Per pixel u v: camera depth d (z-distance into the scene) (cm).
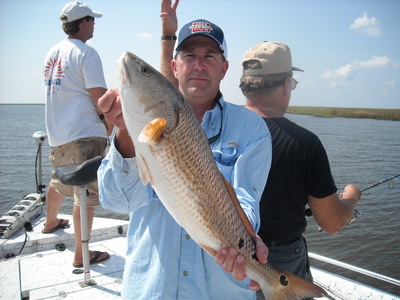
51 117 211
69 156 210
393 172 737
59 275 196
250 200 107
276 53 147
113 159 95
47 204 233
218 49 115
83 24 215
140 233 108
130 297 105
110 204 102
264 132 116
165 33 186
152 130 85
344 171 748
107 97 89
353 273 380
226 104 122
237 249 95
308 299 137
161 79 92
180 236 102
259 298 141
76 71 203
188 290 100
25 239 223
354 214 178
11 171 870
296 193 140
